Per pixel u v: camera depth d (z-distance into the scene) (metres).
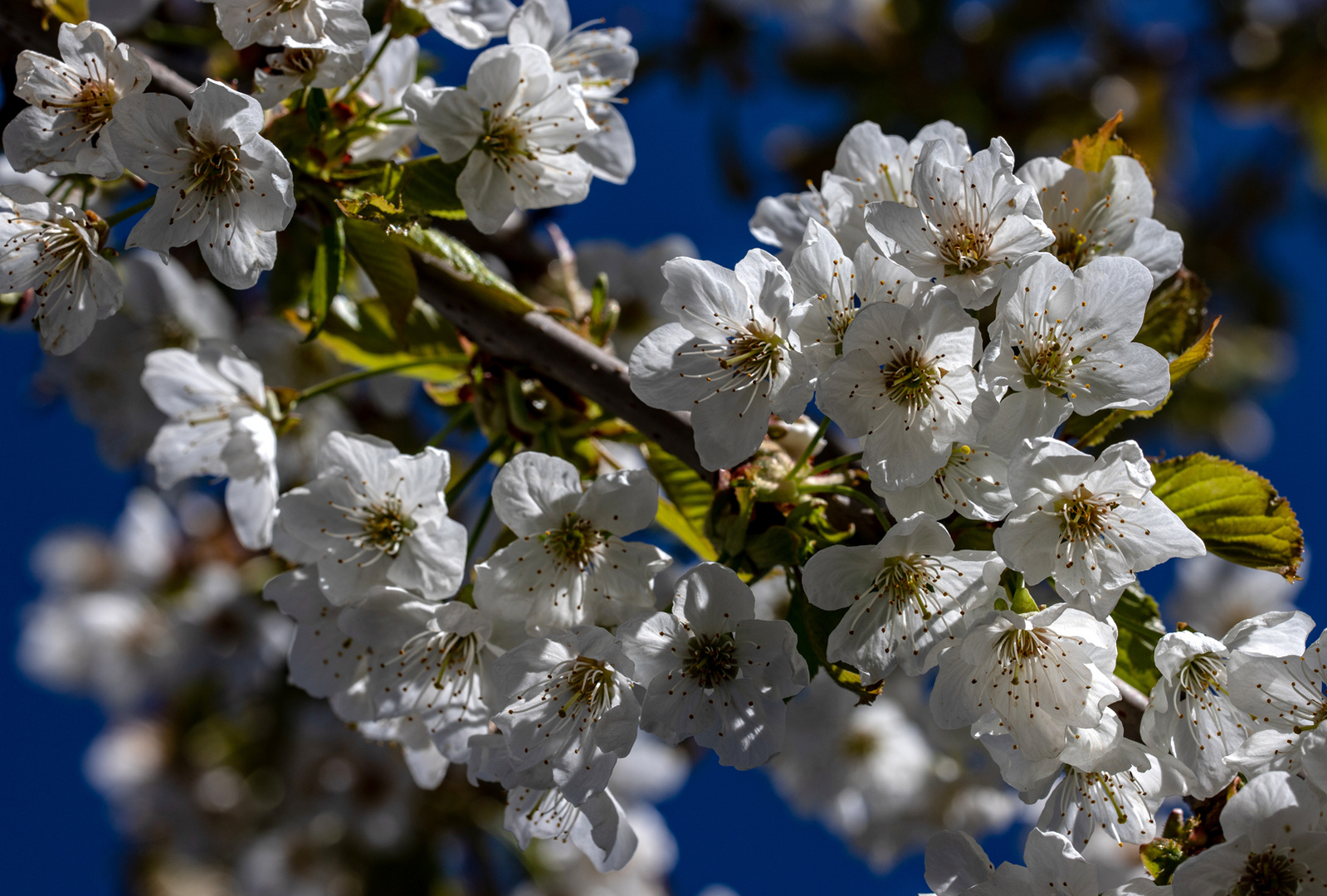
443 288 0.88
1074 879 0.84
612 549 0.86
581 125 0.87
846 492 0.86
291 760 1.37
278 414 0.91
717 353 0.85
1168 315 0.89
